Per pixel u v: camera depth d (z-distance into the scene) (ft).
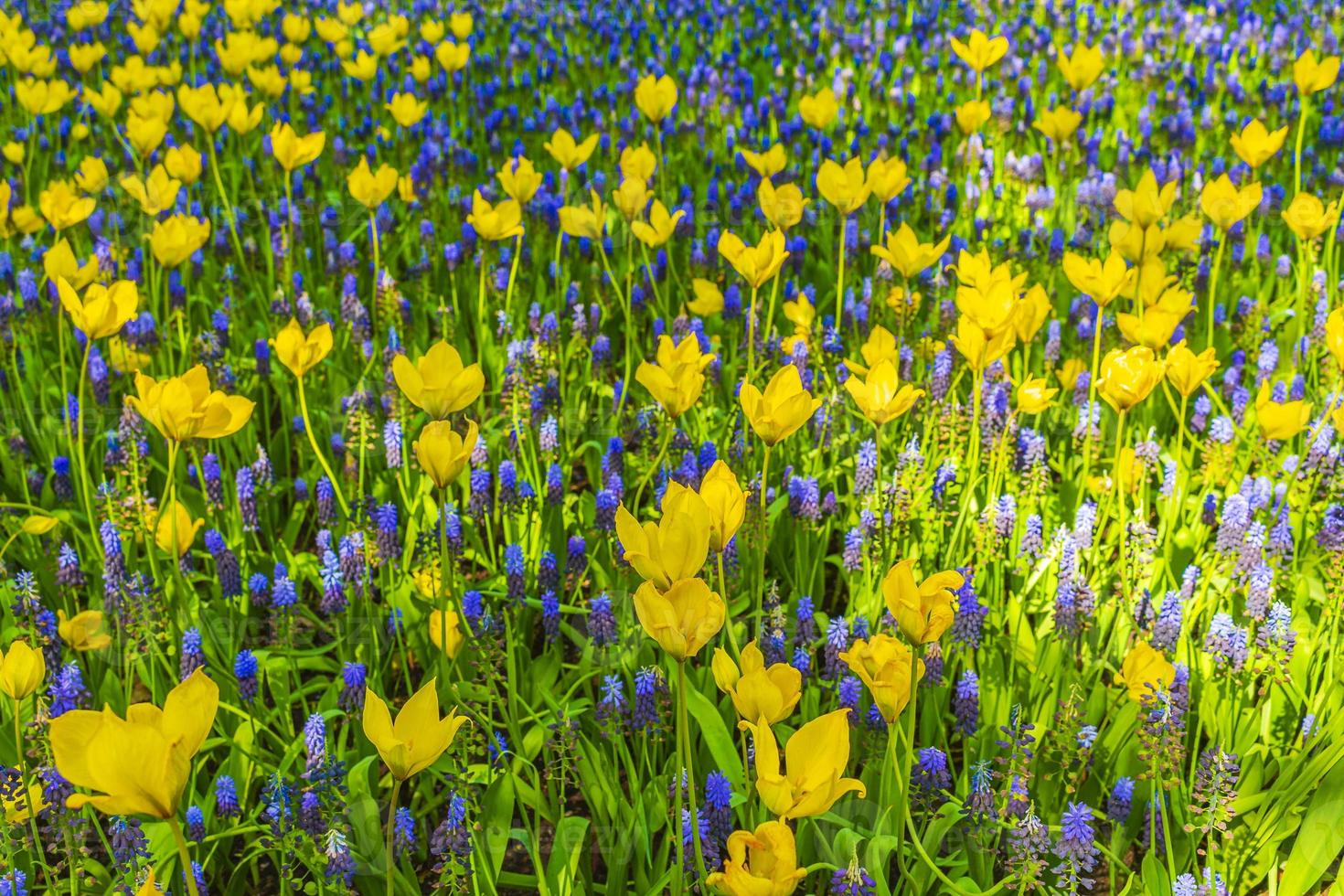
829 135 26.11
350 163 24.27
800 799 6.17
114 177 23.39
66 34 34.96
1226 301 19.06
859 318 17.03
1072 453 15.37
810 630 10.98
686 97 29.07
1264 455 13.53
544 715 10.78
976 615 10.33
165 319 18.53
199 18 28.84
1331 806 9.23
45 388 16.60
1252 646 10.55
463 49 26.30
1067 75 21.04
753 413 9.20
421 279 19.34
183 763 5.89
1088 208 21.38
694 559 6.84
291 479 15.19
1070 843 8.46
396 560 12.63
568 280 19.66
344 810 9.12
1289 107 27.71
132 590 10.91
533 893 10.07
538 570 12.50
